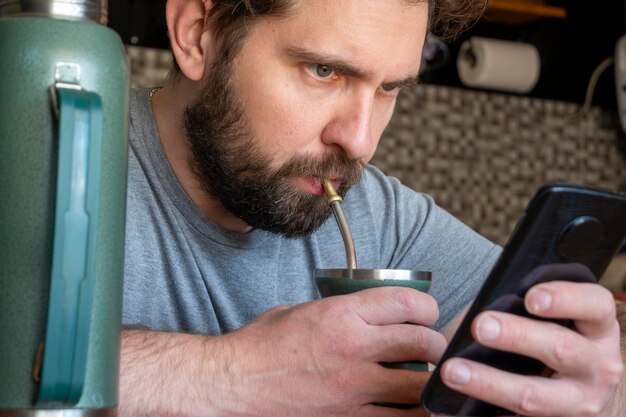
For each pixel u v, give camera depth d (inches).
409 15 41.8
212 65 46.7
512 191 117.5
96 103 24.2
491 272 28.8
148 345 38.2
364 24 40.9
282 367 36.4
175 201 49.6
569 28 121.4
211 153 46.0
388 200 58.6
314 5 41.1
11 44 24.5
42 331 24.0
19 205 24.2
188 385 37.0
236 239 50.3
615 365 31.6
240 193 45.6
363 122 42.5
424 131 113.1
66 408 24.4
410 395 35.1
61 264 23.5
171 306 50.2
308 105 42.7
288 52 42.1
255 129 44.2
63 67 24.5
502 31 118.3
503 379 29.8
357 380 35.6
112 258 25.5
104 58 25.2
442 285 57.2
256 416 36.7
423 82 113.3
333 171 43.6
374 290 35.6
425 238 58.3
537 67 112.0
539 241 28.1
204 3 46.9
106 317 25.4
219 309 50.9
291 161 43.6
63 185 23.5
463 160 115.0
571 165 120.6
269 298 51.8
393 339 35.3
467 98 115.2
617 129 122.6
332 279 36.3
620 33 122.1
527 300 29.4
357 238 55.8
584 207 28.0
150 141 50.1
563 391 30.8
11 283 24.1
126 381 36.9
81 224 23.7
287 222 45.0
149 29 103.9
